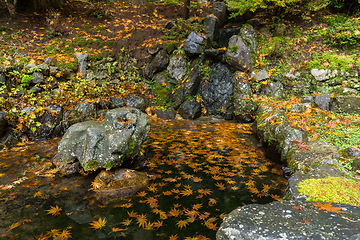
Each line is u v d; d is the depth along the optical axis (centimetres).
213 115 684
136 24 840
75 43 713
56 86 596
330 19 746
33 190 283
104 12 859
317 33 729
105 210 244
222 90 676
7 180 307
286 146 354
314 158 288
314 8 755
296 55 693
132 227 216
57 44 685
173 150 427
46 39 694
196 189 290
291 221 155
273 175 329
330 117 447
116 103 634
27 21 722
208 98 692
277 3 705
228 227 153
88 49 707
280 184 302
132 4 965
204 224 220
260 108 570
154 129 562
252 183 304
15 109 450
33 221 222
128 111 342
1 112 443
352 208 172
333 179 223
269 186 296
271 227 149
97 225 217
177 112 701
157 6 934
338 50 680
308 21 771
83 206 250
